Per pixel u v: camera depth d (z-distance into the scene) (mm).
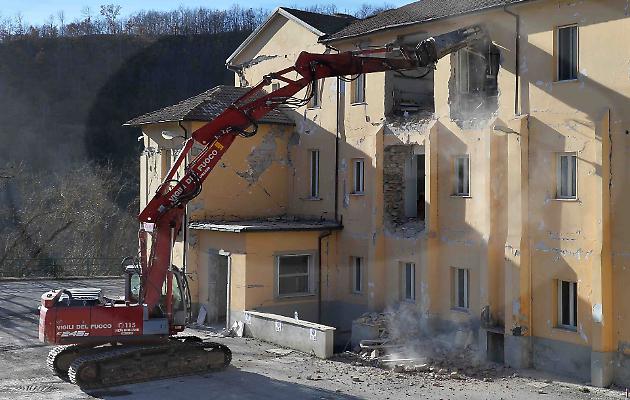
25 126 51219
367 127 24688
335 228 25531
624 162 17156
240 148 27172
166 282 18109
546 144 18859
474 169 20750
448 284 21625
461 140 21188
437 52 18844
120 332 17484
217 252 25234
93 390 16688
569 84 18328
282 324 22078
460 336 20922
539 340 18969
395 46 18922
